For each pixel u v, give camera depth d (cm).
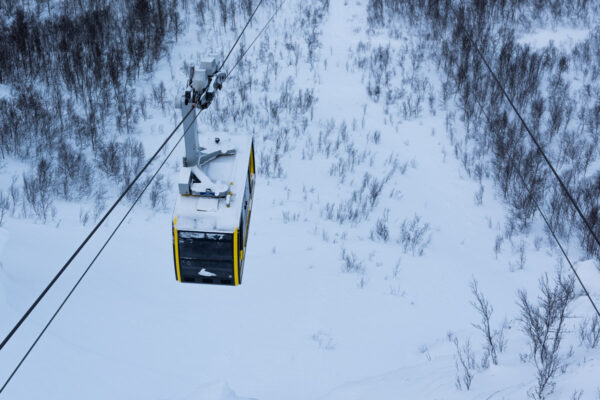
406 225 2103
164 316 1553
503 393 1058
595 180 2272
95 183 2252
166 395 1262
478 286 1784
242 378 1361
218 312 1600
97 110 2652
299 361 1427
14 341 1283
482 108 2688
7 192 2136
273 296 1678
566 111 2662
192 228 778
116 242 1908
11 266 1590
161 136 2558
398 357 1452
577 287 1572
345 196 2242
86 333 1405
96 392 1209
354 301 1672
